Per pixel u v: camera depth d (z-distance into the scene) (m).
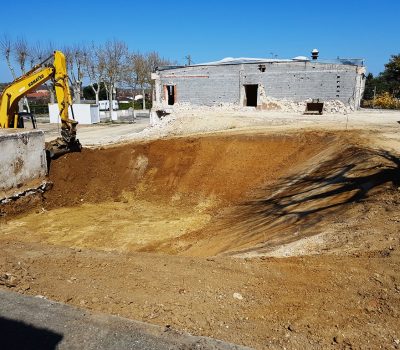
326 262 6.14
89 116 42.03
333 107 26.08
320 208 9.92
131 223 13.14
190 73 29.72
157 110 30.84
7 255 6.85
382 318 4.57
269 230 9.54
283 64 26.89
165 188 16.14
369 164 11.91
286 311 4.74
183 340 3.99
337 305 4.86
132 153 17.52
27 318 4.36
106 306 4.80
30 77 16.20
